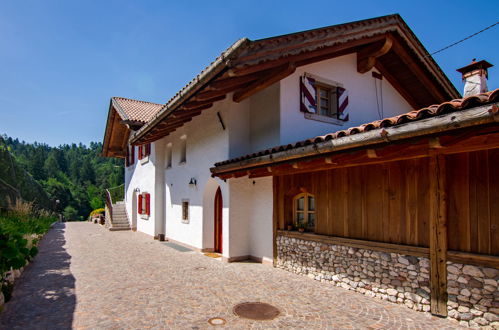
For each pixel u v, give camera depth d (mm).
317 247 6715
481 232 4273
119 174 66312
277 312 4949
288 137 7996
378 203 5602
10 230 6961
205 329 4363
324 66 8812
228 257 8484
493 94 3275
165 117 8898
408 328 4332
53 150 86500
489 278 4137
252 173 7500
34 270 7711
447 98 10633
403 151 4523
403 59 9430
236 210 8633
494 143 3816
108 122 17734
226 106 8875
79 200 60531
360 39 8008
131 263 8477
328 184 6547
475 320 4238
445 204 4613
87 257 9352
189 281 6668
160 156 13875
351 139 4773
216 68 5727
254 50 5676
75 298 5609
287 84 8109
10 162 24406
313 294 5773
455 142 3938
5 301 5344
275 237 7887
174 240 12352
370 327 4391
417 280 4930
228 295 5762
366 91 9727
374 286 5547
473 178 4387
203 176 10078
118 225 17516
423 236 4938
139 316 4797
